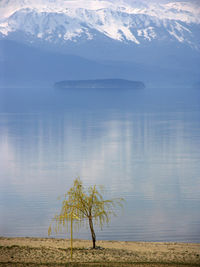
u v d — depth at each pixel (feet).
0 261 84.69
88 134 513.45
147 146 415.44
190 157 352.08
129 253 92.84
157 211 184.96
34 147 417.28
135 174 283.79
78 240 107.55
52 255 89.61
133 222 163.32
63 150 396.37
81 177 274.98
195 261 87.30
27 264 82.33
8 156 366.22
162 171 293.84
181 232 152.56
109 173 288.71
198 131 532.32
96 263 84.12
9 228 157.79
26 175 281.95
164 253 93.66
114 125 607.37
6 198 214.28
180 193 224.74
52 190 234.58
